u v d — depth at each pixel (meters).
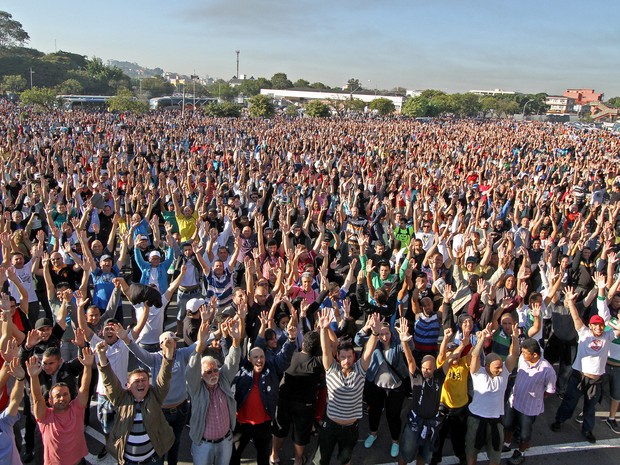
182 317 8.41
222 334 5.79
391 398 6.17
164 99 91.50
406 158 27.39
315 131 45.62
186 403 5.66
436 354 7.05
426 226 11.03
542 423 7.16
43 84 111.75
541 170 23.91
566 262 9.13
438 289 8.10
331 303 7.33
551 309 7.83
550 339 7.82
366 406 7.30
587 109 182.50
